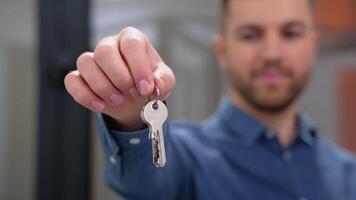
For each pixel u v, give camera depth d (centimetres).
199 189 75
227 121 87
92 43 117
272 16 82
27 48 115
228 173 79
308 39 86
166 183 60
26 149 115
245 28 84
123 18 119
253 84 83
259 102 84
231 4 86
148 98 40
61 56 115
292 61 83
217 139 84
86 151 115
